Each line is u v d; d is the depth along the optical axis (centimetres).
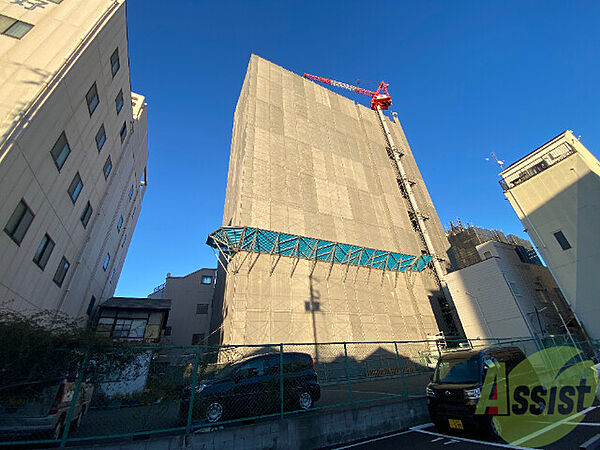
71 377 505
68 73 1102
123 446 486
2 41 1014
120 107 1777
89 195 1570
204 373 630
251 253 2202
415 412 809
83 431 517
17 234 957
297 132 3162
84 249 1578
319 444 630
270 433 592
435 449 575
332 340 2103
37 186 1036
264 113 3016
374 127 4303
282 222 2450
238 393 722
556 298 2577
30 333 496
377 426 724
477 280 2455
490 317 2312
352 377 1788
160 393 561
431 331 2698
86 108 1318
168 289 3353
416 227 3822
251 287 2059
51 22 1164
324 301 2283
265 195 2502
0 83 942
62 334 523
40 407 514
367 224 3027
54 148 1112
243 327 1875
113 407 527
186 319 3216
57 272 1308
